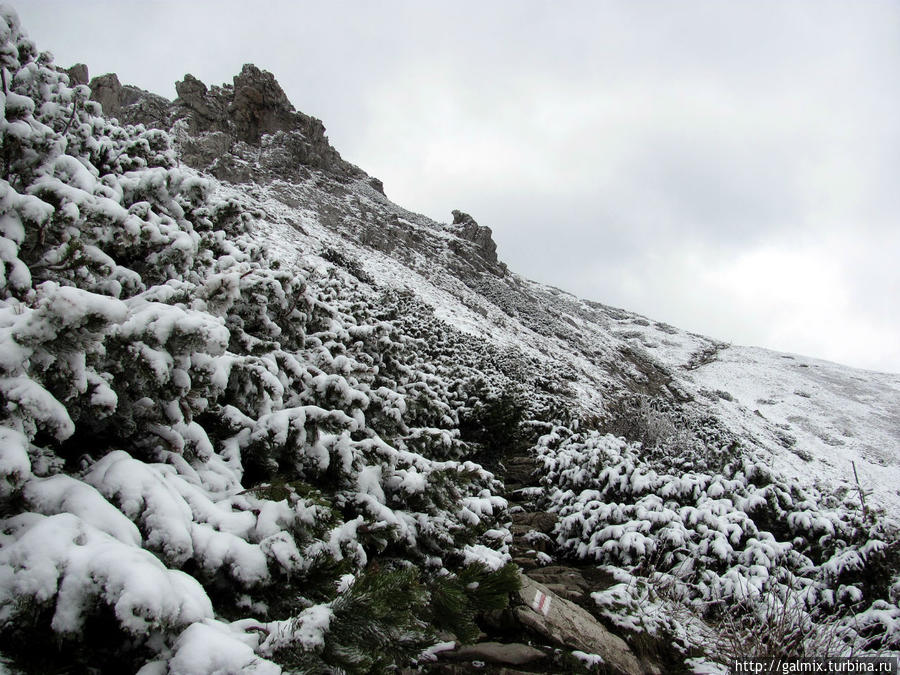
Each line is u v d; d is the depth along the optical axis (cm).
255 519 228
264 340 392
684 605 430
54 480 178
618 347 4228
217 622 164
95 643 154
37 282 271
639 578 454
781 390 5612
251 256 517
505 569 259
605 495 608
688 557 473
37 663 143
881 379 7025
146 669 146
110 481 190
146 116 3203
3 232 249
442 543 323
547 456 749
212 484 250
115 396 204
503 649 310
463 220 5003
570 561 521
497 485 530
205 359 247
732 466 636
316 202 3441
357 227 3391
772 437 3566
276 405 327
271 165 3612
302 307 446
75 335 182
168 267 349
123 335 208
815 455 3559
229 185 2802
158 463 237
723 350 7344
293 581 216
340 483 309
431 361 1053
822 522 535
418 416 562
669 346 6956
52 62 374
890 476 3478
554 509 626
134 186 395
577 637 341
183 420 246
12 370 169
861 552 492
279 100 4097
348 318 689
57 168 317
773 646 375
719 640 389
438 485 346
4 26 305
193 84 3519
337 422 309
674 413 2225
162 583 147
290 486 242
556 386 1697
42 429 177
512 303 3694
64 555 144
